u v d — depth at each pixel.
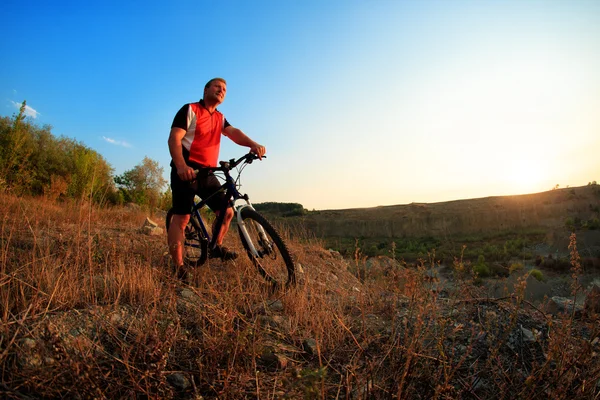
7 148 9.34
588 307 2.79
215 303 2.81
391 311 2.98
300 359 2.31
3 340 1.94
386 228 86.06
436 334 2.38
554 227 62.00
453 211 88.94
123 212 8.19
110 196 15.29
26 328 2.07
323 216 98.81
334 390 2.00
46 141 17.08
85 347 2.03
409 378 1.98
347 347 2.45
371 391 1.91
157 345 1.90
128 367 1.78
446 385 1.82
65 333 2.15
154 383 1.79
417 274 2.95
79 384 1.62
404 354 2.12
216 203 3.68
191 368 2.05
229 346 2.11
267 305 2.99
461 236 66.94
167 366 2.04
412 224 84.81
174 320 2.43
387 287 3.40
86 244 3.66
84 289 2.72
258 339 2.33
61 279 2.80
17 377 1.72
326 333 2.56
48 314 2.36
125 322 2.41
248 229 3.58
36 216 4.97
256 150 3.61
